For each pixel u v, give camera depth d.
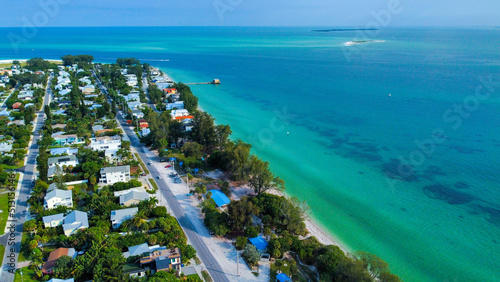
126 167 113.19
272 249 80.75
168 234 82.25
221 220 89.12
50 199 92.38
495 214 100.50
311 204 108.25
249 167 111.69
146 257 73.12
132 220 85.44
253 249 78.62
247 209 88.50
